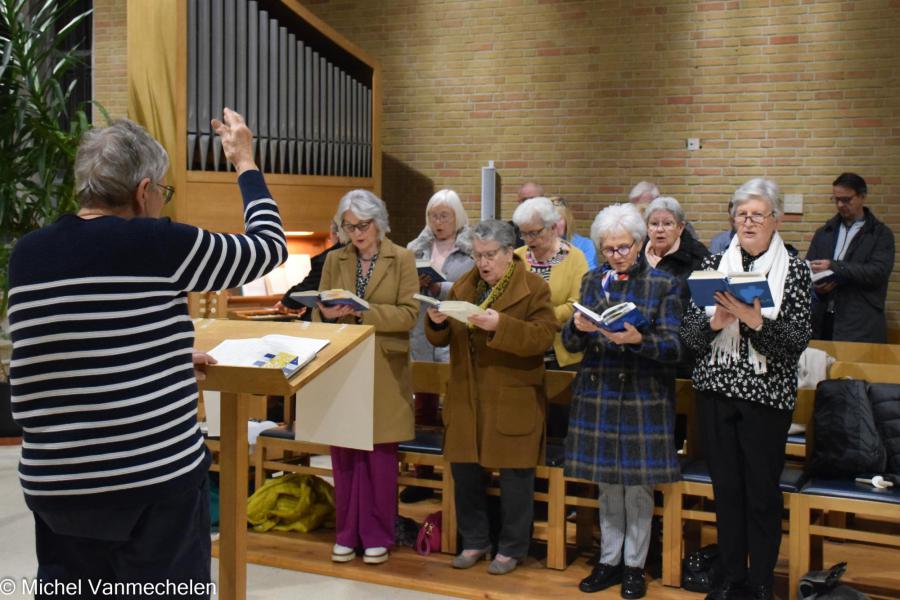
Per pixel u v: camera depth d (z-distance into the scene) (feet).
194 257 6.72
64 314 6.45
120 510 6.66
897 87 21.79
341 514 13.53
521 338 12.19
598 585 12.48
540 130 24.67
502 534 13.12
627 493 12.32
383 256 13.29
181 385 6.82
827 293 20.03
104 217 6.65
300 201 21.27
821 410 12.55
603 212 12.37
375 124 23.20
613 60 23.94
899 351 15.57
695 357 11.94
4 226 19.93
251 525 14.90
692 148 23.40
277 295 21.34
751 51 22.86
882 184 22.00
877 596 12.56
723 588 11.93
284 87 20.72
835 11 22.17
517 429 12.64
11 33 19.53
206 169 19.03
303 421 10.41
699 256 14.76
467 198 25.46
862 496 11.57
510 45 24.81
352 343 8.41
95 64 28.81
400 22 25.79
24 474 6.68
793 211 22.71
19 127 19.48
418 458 13.79
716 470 11.60
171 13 18.11
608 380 12.23
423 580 12.80
